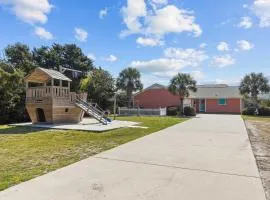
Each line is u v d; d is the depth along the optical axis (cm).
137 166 598
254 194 424
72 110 1742
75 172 550
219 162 635
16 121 2162
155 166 598
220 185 468
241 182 484
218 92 3753
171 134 1161
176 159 666
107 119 1756
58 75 1717
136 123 1684
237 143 916
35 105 1667
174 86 2998
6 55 3272
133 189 446
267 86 3103
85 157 698
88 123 1688
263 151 772
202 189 447
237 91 3694
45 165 612
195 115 2783
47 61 3391
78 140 998
